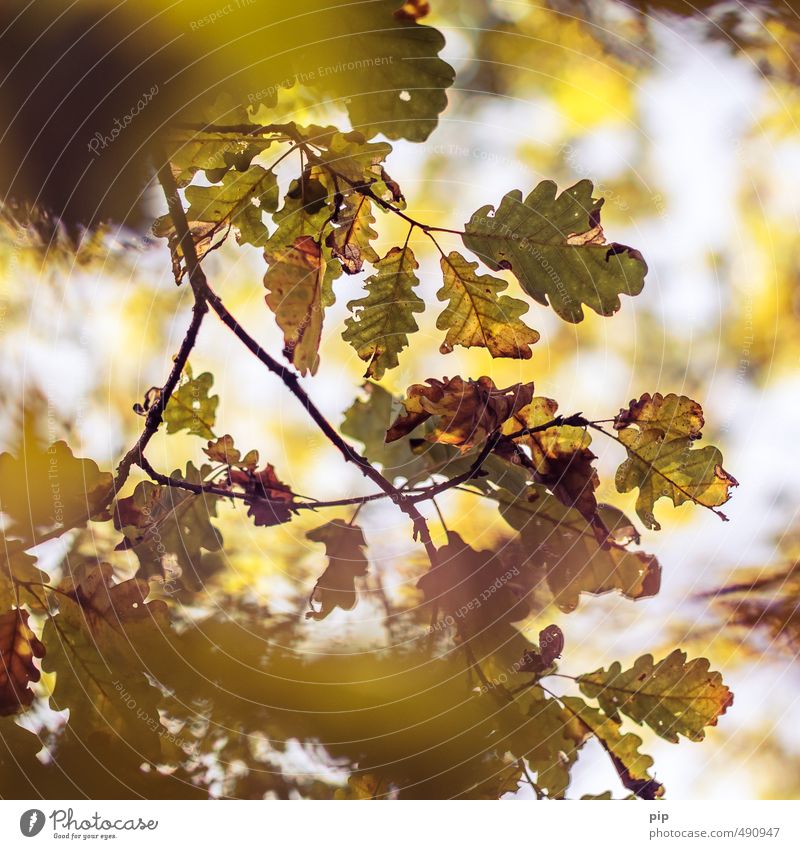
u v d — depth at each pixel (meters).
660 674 1.40
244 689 1.43
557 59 1.59
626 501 1.43
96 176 1.39
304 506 1.41
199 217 1.38
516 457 1.38
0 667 1.39
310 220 1.36
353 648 1.44
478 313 1.37
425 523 1.40
